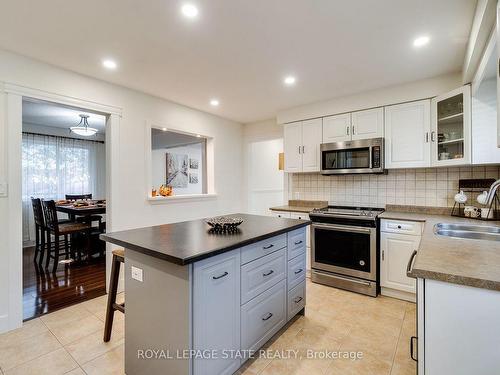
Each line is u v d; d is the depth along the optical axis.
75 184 5.70
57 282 3.27
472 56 1.93
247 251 1.73
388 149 3.06
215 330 1.48
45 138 5.30
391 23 1.84
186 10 1.70
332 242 3.14
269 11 1.71
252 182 4.99
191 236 1.75
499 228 2.08
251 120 4.63
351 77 2.78
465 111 2.40
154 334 1.50
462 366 0.98
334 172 3.38
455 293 0.99
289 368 1.77
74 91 2.62
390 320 2.38
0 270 2.18
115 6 1.65
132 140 3.11
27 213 5.06
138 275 1.58
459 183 2.80
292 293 2.27
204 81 2.88
